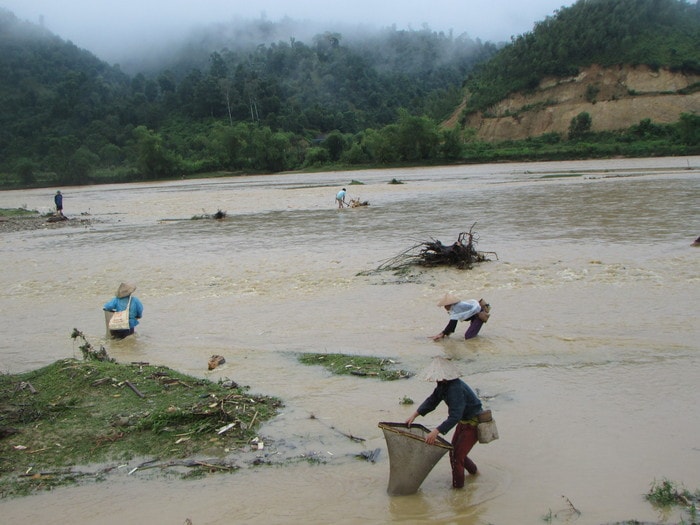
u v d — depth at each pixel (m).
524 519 5.67
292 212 36.88
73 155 125.69
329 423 7.99
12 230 35.69
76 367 9.70
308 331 12.44
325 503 6.13
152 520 5.95
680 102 119.75
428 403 6.38
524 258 18.23
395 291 15.42
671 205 28.81
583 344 10.59
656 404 7.99
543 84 134.38
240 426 7.84
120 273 19.78
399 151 109.44
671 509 5.65
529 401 8.34
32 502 6.39
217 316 14.03
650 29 135.12
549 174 63.22
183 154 144.75
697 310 12.19
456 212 31.52
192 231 29.91
